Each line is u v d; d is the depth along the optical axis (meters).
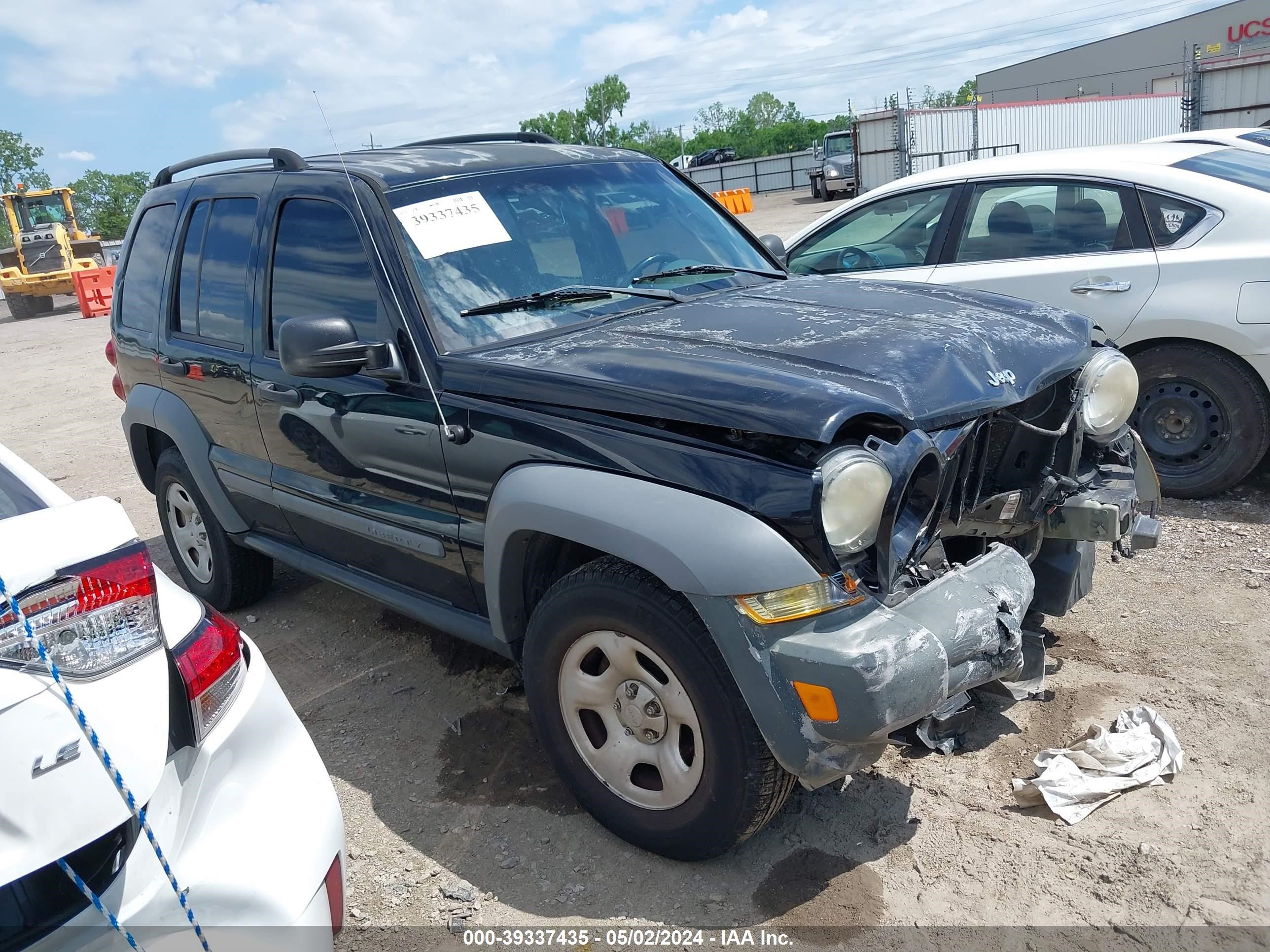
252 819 1.92
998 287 5.39
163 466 4.72
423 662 4.16
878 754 2.46
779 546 2.28
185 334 4.31
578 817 3.02
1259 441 4.88
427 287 3.17
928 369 2.62
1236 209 4.79
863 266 6.02
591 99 93.25
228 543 4.61
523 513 2.70
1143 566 4.41
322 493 3.65
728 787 2.49
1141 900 2.50
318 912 1.91
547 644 2.81
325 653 4.33
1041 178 5.39
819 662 2.24
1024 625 3.72
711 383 2.47
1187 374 4.96
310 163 3.88
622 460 2.55
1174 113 27.69
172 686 1.88
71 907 1.65
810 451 2.29
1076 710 3.33
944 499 2.64
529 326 3.19
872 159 27.02
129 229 4.93
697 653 2.42
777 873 2.71
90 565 1.69
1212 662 3.55
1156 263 4.93
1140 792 2.90
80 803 1.64
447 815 3.10
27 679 1.61
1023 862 2.67
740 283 3.71
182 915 1.75
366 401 3.27
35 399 12.52
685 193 4.18
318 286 3.52
